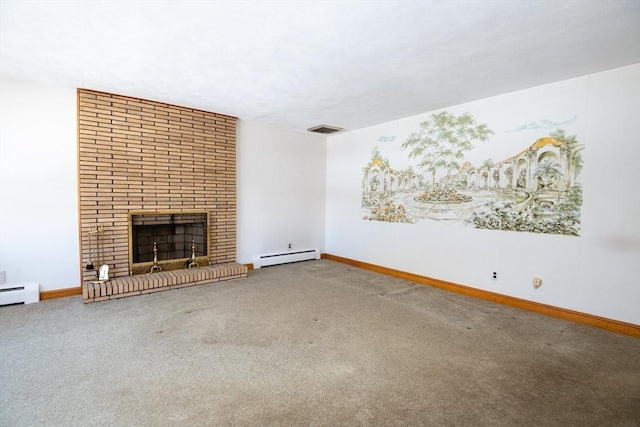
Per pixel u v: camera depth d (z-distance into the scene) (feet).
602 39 7.73
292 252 18.98
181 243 14.71
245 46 8.25
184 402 6.01
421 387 6.57
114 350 7.92
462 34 7.55
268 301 11.82
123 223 12.69
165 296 12.14
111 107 12.21
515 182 11.60
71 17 6.97
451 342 8.65
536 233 11.09
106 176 12.24
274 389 6.45
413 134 15.15
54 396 6.10
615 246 9.48
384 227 16.71
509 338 8.95
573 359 7.79
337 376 6.95
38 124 11.21
